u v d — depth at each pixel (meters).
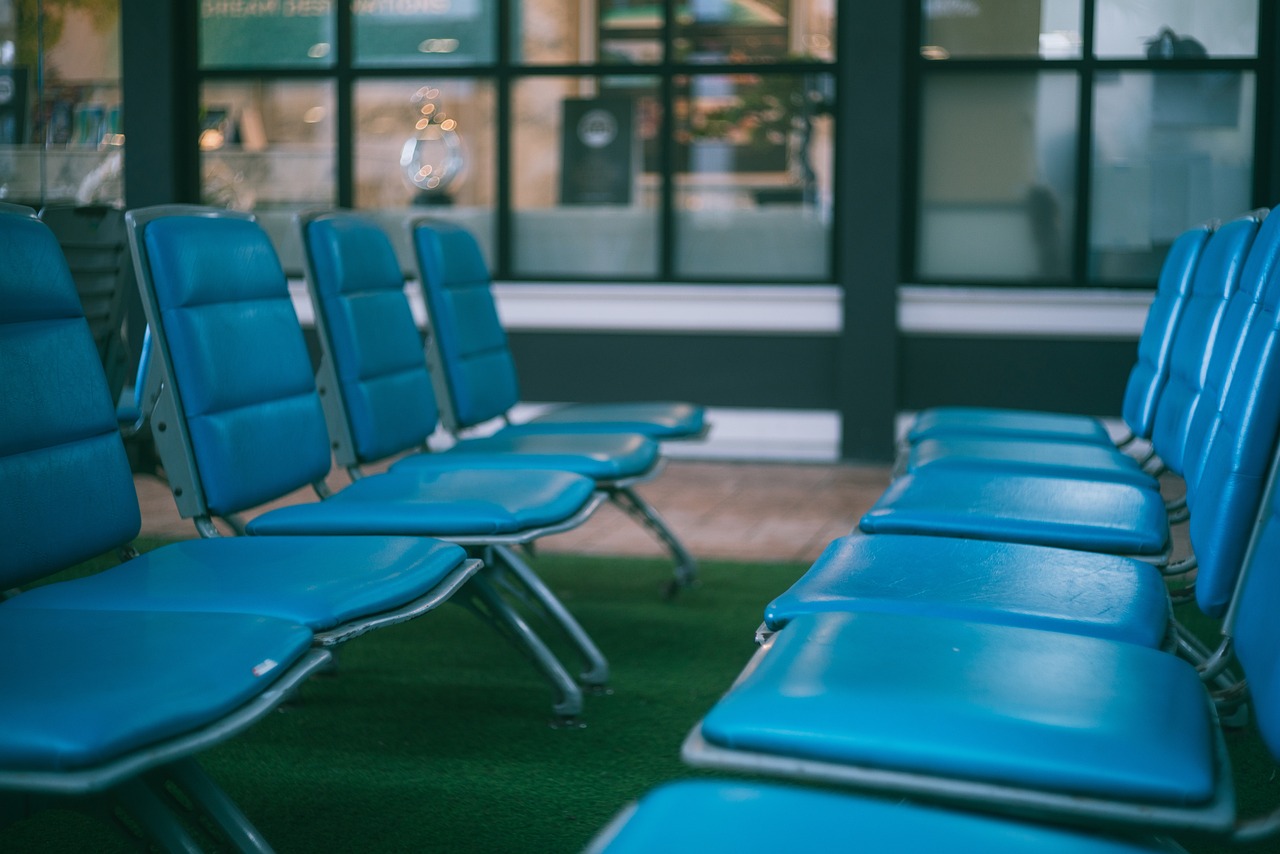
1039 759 1.15
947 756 1.16
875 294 6.34
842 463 6.45
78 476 1.88
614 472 3.11
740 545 4.60
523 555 4.39
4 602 1.77
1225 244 2.71
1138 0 6.23
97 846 2.14
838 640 1.41
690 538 4.71
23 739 1.26
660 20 6.57
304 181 6.90
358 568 1.89
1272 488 1.48
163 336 2.24
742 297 6.51
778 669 1.32
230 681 1.43
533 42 6.68
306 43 6.82
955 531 2.19
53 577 3.79
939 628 1.47
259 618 1.61
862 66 6.23
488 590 2.74
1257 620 1.37
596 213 6.72
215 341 2.30
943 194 6.46
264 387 2.45
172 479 2.26
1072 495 2.40
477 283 3.88
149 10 6.75
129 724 1.29
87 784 1.24
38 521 1.79
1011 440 3.28
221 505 2.27
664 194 6.65
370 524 2.37
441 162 6.80
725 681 3.06
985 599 1.65
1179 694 1.32
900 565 1.82
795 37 6.47
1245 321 2.04
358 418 2.96
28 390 1.81
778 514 5.16
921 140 6.46
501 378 3.91
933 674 1.30
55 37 6.98
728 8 6.52
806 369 6.55
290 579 1.83
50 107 7.01
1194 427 2.40
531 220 6.78
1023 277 6.46
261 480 2.39
